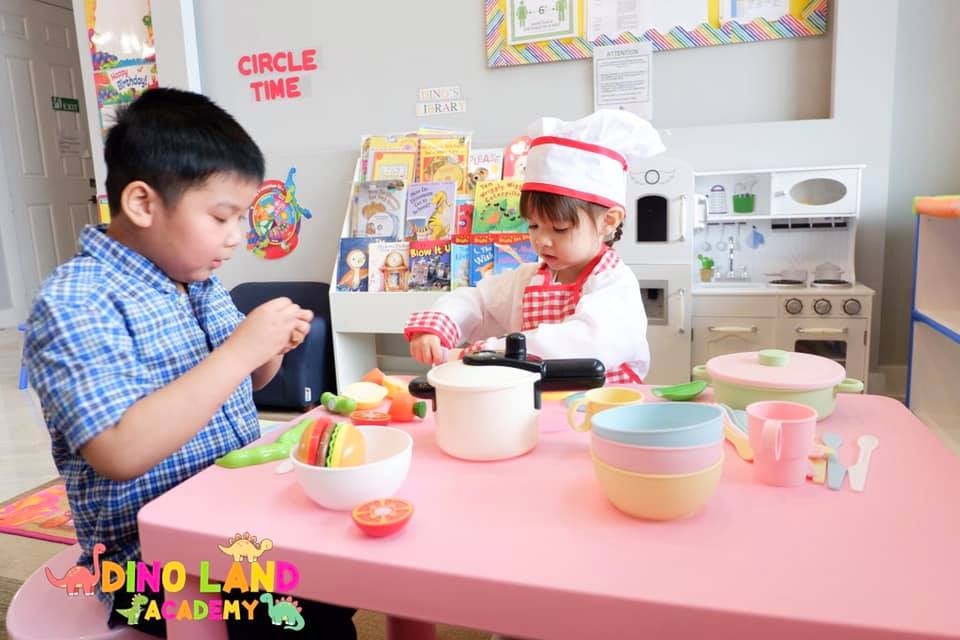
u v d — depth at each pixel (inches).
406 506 21.3
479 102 108.0
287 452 27.7
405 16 109.1
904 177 97.3
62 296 26.7
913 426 28.4
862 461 24.6
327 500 22.4
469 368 26.9
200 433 30.9
